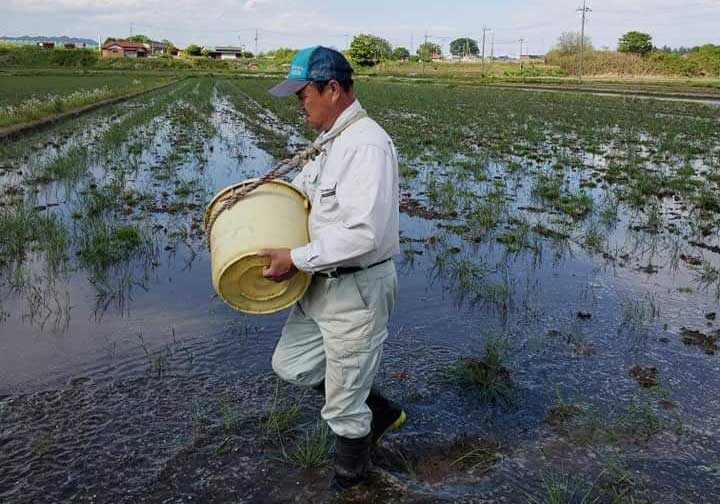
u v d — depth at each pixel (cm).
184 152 1341
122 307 496
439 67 9494
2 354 413
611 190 989
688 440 329
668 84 5672
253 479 295
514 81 6325
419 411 352
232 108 2659
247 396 364
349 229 238
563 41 8988
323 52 249
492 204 839
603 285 559
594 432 335
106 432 328
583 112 2584
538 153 1413
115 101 2881
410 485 291
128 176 1051
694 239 721
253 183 268
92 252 614
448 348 429
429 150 1429
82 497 281
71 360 406
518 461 311
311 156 261
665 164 1286
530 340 443
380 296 262
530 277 578
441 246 670
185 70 8238
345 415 274
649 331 461
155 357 410
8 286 537
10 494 281
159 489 287
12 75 5594
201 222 751
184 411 348
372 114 2392
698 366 409
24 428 330
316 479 295
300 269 247
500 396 368
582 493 288
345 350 263
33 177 1026
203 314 483
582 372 398
